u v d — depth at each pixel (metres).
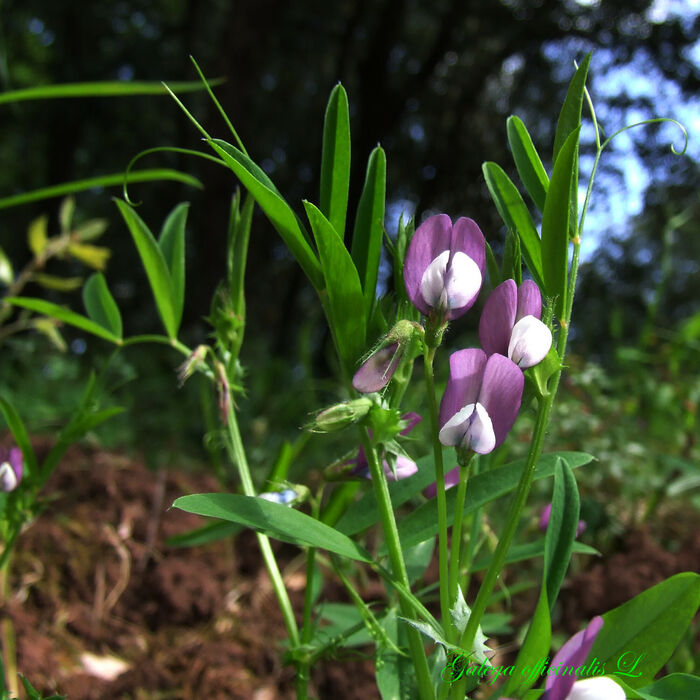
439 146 1.62
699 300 1.42
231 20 1.28
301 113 1.76
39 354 0.60
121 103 1.77
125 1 1.75
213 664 0.23
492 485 0.14
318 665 0.23
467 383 0.12
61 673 0.23
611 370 0.51
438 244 0.12
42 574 0.26
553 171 0.12
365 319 0.13
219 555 0.31
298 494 0.15
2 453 0.18
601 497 0.34
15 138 1.88
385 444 0.13
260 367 0.67
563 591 0.26
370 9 1.69
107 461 0.35
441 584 0.12
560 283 0.12
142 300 1.88
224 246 1.25
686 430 0.35
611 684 0.10
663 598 0.12
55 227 1.73
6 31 1.70
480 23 1.53
